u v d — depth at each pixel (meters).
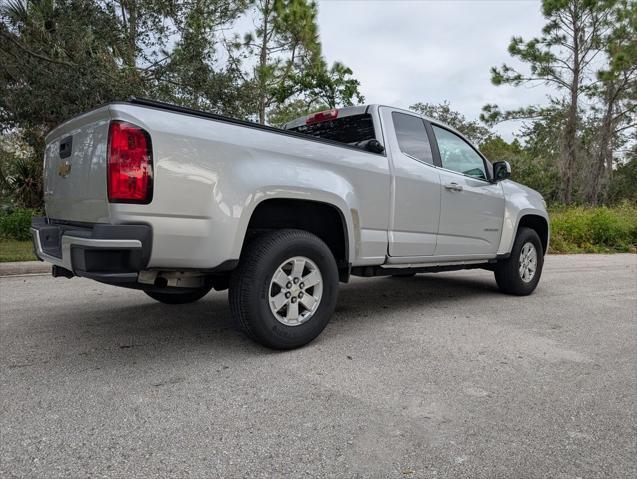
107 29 9.76
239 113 11.48
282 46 18.25
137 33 10.45
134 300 5.09
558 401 2.70
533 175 27.09
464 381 2.96
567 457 2.12
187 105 11.04
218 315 4.44
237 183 3.04
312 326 3.49
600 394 2.81
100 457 2.02
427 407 2.57
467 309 4.98
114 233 2.62
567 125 24.27
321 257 3.49
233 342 3.62
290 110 21.75
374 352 3.46
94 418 2.36
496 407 2.60
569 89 23.86
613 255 12.91
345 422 2.38
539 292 6.16
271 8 17.23
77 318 4.29
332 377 2.96
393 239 4.16
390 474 1.95
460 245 4.88
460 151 5.13
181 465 1.97
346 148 3.81
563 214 17.39
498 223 5.35
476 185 5.09
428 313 4.75
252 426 2.31
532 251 5.86
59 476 1.88
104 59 9.58
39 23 9.19
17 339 3.63
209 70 10.82
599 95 24.08
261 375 2.96
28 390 2.69
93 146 2.86
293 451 2.10
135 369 3.03
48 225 3.53
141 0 10.17
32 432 2.21
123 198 2.67
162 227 2.77
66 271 3.37
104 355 3.29
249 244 3.30
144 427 2.28
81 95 9.04
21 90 9.55
